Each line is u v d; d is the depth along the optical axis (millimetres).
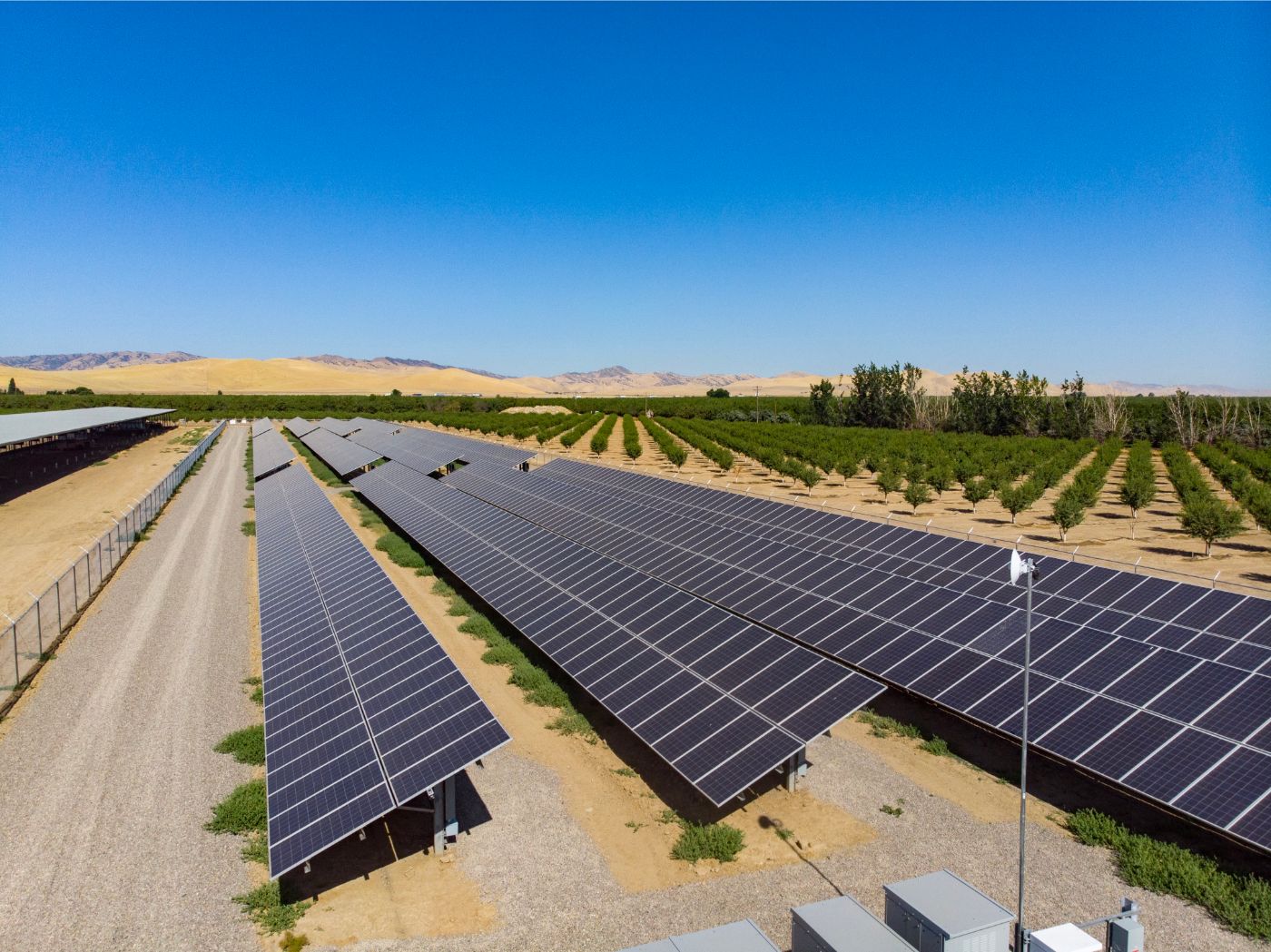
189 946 14242
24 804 19062
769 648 21453
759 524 39531
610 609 26750
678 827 17844
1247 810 14977
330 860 16781
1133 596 23844
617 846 17172
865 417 128125
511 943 14273
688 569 33531
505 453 71438
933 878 13453
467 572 35594
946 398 125125
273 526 46531
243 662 28469
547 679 25969
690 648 22672
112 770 20688
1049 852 16359
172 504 63125
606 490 51250
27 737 22609
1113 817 17531
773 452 76188
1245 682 17844
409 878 16156
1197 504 41438
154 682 26562
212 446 116500
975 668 21516
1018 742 21156
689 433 110688
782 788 19156
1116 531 46344
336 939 14398
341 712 19422
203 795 19438
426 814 18516
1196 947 13539
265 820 18062
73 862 16750
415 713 18266
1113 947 12164
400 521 50438
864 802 18516
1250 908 14328
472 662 28297
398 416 178625
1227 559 38531
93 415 119500
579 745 21938
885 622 25109
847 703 18500
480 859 16781
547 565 32875
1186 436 96375
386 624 23953
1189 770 16219
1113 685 19188
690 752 18188
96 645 30234
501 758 21266
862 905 13703
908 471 62469
